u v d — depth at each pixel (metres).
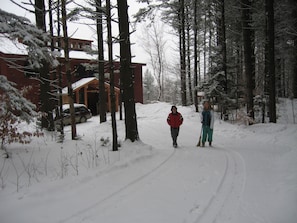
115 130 7.87
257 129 13.21
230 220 3.77
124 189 5.03
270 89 14.16
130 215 3.93
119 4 8.72
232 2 18.08
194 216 3.91
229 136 12.20
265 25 15.58
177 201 4.48
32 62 6.60
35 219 3.71
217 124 14.75
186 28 23.20
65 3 8.34
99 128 13.84
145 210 4.11
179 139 11.65
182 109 20.52
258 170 6.28
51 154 6.80
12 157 6.12
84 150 7.57
